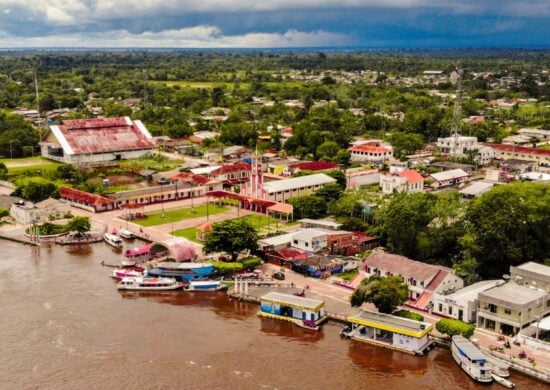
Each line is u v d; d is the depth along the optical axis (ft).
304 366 390.42
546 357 385.70
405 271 483.51
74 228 644.27
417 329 406.21
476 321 433.48
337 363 394.11
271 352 408.26
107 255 602.85
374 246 602.03
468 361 375.04
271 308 460.55
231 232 546.67
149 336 430.61
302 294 485.56
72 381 370.94
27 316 458.91
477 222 517.55
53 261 584.81
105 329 440.45
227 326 447.83
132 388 364.38
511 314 412.98
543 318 426.51
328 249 582.35
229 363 393.50
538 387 361.71
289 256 558.15
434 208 576.20
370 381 372.79
